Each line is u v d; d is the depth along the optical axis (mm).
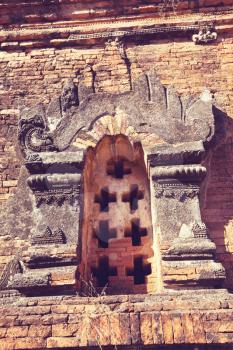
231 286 5082
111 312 4074
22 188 5535
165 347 3918
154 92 5660
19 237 5324
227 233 5359
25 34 6688
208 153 5504
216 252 5254
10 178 5887
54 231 4938
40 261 4773
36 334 4004
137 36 6605
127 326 3965
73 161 5242
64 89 5734
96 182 5773
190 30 6574
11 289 4977
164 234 4891
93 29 6645
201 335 3908
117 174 5898
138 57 6512
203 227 4883
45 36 6688
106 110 5602
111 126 5512
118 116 5566
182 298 4371
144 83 5730
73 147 5402
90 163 5641
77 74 6469
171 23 6598
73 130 5488
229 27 6539
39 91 6398
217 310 4074
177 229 4914
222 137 5848
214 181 5668
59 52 6637
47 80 6461
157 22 6621
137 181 5770
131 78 6387
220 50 6488
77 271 4754
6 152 6043
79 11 6711
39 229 4980
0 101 6355
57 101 5723
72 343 3941
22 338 3990
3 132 6172
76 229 4969
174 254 4734
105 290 5176
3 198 5758
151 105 5574
